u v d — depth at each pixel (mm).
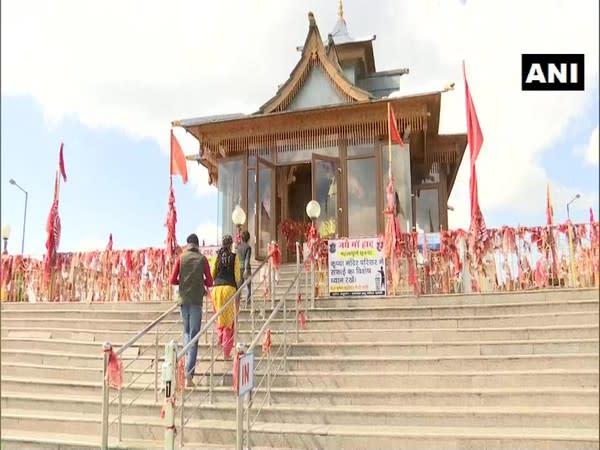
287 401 6566
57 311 10578
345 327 8320
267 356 6953
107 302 11008
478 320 7898
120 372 5793
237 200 14734
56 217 12641
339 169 14164
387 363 7039
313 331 8156
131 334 9156
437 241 9867
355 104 13680
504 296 8703
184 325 7285
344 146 14289
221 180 15000
